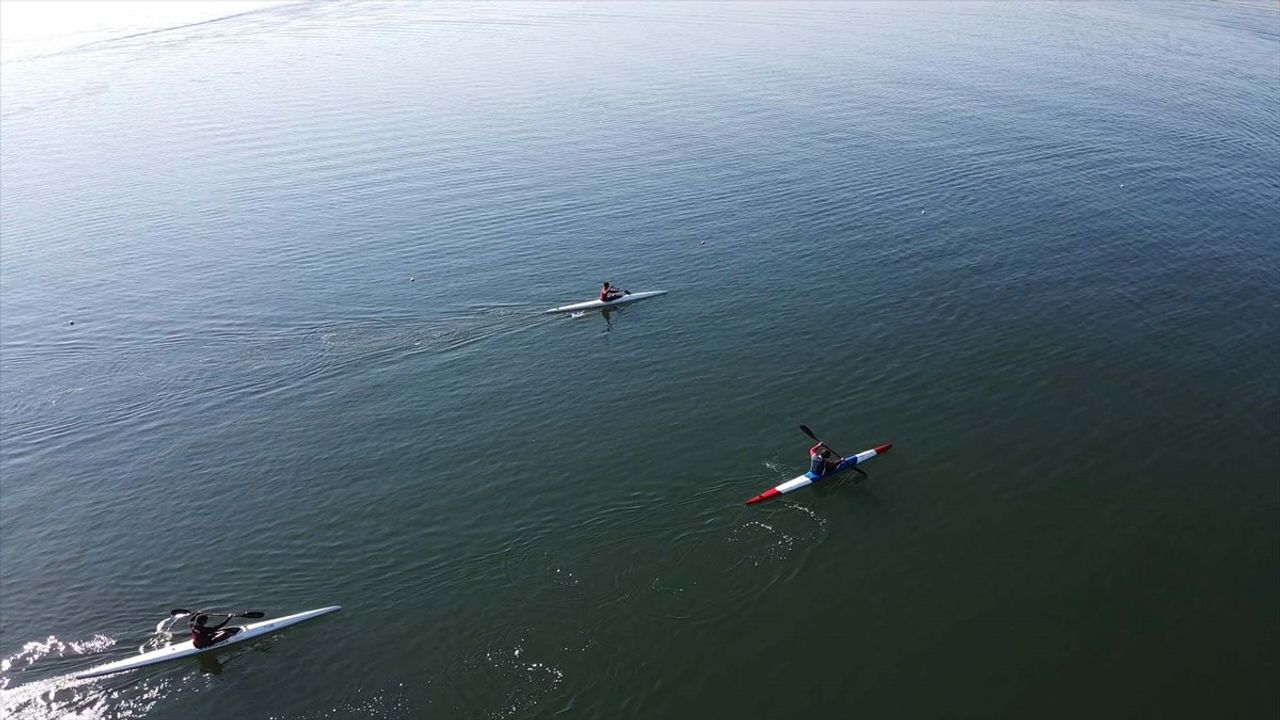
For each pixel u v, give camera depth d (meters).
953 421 34.59
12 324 46.66
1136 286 44.34
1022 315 42.03
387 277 50.22
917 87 83.88
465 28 119.12
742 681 24.25
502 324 44.44
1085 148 65.00
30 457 36.34
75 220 60.62
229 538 31.16
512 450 34.66
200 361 42.62
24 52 109.50
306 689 24.64
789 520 29.72
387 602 27.61
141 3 137.38
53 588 29.36
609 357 40.84
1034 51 96.44
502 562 28.84
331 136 76.06
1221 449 32.44
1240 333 39.78
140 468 35.28
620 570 28.12
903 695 23.72
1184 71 86.31
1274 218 51.72
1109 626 25.55
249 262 53.03
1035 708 23.25
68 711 24.33
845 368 38.56
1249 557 27.72
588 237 54.12
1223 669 24.17
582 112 80.19
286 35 117.06
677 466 32.94
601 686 24.28
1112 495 30.44
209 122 81.50
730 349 40.75
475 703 23.92
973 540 28.73
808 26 112.62
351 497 32.72
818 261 48.91
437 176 65.88
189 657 25.83
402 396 38.94
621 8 128.88
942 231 51.84
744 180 61.94
